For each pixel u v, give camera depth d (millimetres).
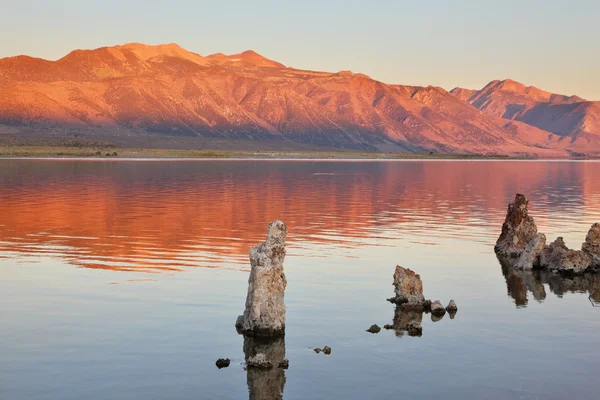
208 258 32906
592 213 54625
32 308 24062
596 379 18719
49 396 17188
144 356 19828
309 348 20812
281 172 115812
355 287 27906
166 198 61969
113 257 32906
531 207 59625
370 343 21297
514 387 18172
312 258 33719
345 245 37594
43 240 37562
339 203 60094
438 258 34250
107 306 24406
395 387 18141
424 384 18328
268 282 21969
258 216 49219
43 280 28047
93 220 45719
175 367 19125
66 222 44625
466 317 24141
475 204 61094
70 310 23891
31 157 168375
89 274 29188
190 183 83000
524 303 26047
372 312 24516
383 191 75375
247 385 18109
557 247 32531
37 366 18953
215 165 142250
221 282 28016
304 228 43844
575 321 23766
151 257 33031
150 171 110375
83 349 20234
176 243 37031
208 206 55438
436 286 28531
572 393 17828
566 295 27312
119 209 52375
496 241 39500
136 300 25203
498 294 27406
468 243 38781
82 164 132125
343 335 22000
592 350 20859
